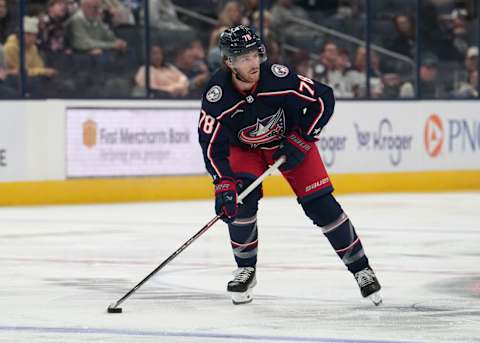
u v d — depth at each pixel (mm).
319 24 39969
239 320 13859
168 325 13500
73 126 34000
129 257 20875
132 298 15812
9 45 33531
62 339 12609
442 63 42156
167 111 35781
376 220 28531
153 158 35438
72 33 34969
